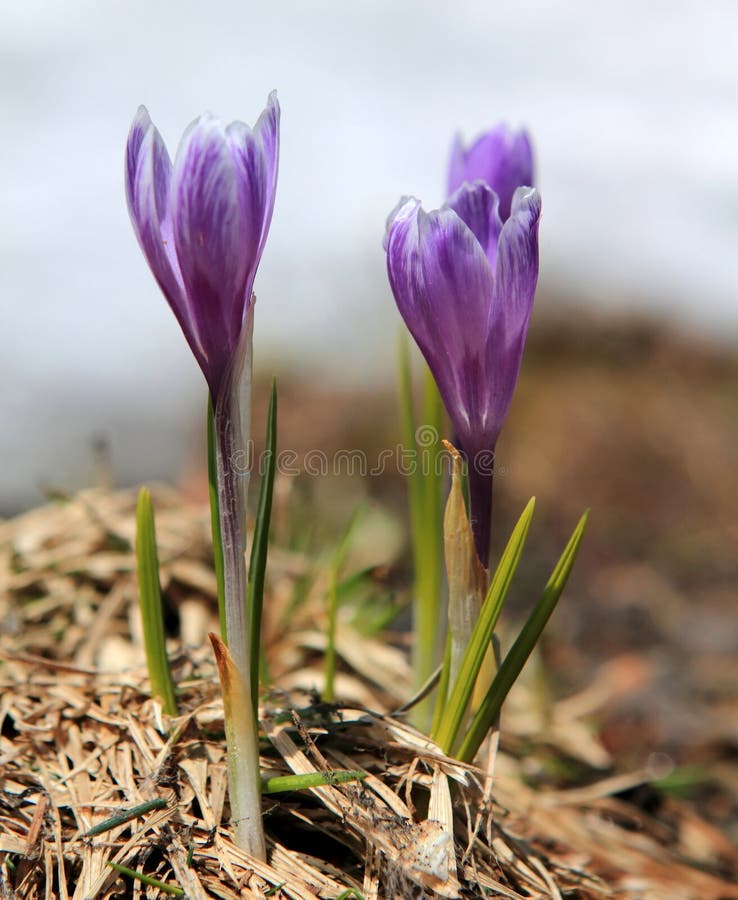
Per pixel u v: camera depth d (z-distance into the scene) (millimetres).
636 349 1071
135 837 358
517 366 343
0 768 377
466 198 349
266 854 357
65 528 470
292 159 1169
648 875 419
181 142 320
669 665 589
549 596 355
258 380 955
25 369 981
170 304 331
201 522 479
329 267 1058
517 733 473
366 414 901
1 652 395
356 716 376
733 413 952
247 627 344
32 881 357
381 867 356
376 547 639
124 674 400
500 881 372
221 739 380
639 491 872
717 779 477
